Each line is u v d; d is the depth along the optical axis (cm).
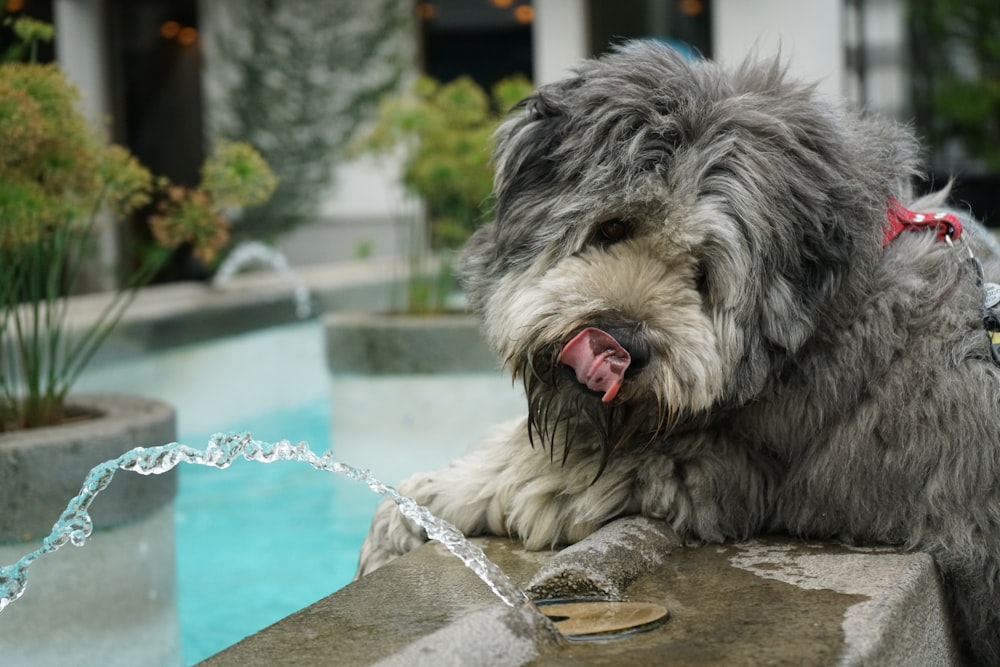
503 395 670
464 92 840
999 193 1334
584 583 242
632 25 1448
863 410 278
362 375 691
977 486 270
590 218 261
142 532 385
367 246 1364
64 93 422
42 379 681
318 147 1584
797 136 272
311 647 211
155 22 1591
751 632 215
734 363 259
